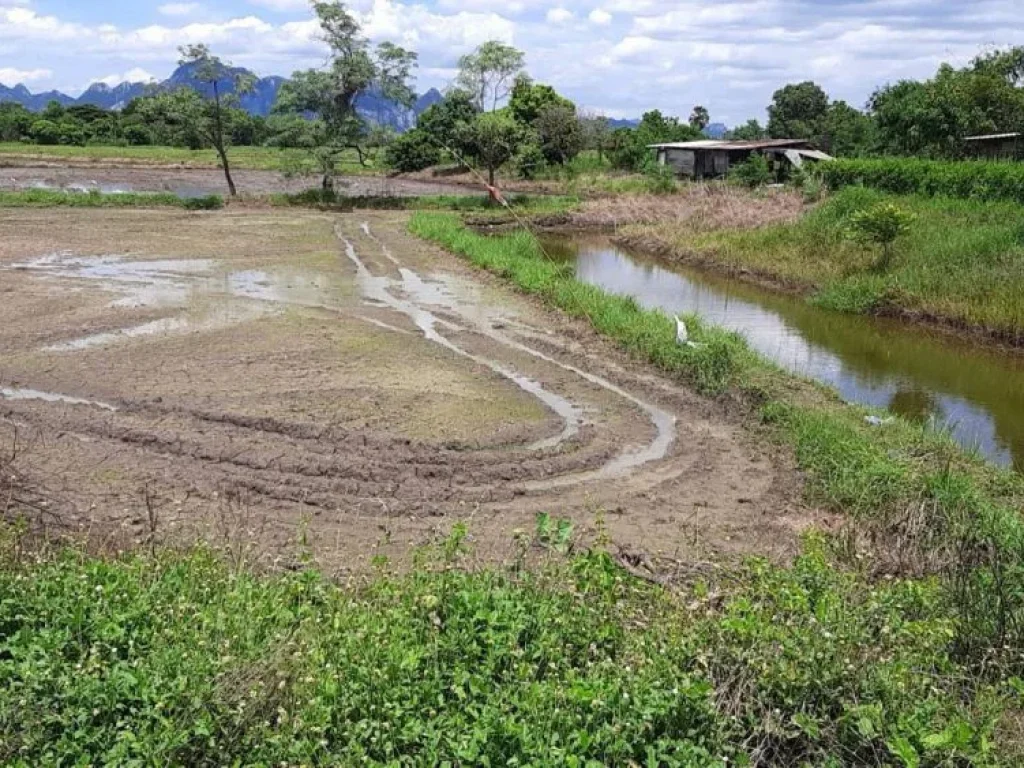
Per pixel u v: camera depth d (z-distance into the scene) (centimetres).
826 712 460
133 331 1355
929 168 2742
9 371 1116
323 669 446
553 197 3988
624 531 776
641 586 576
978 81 3756
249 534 721
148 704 411
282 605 515
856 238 2073
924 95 3878
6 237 2248
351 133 3591
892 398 1300
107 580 522
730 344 1350
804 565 606
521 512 803
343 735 414
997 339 1644
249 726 413
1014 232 1980
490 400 1092
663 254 2738
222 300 1609
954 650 548
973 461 977
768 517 825
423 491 824
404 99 3716
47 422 949
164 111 3441
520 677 451
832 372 1434
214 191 3984
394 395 1085
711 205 3198
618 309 1528
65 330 1327
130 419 965
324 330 1406
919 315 1784
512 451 938
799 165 3594
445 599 518
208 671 433
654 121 6097
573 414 1077
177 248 2200
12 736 389
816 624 505
